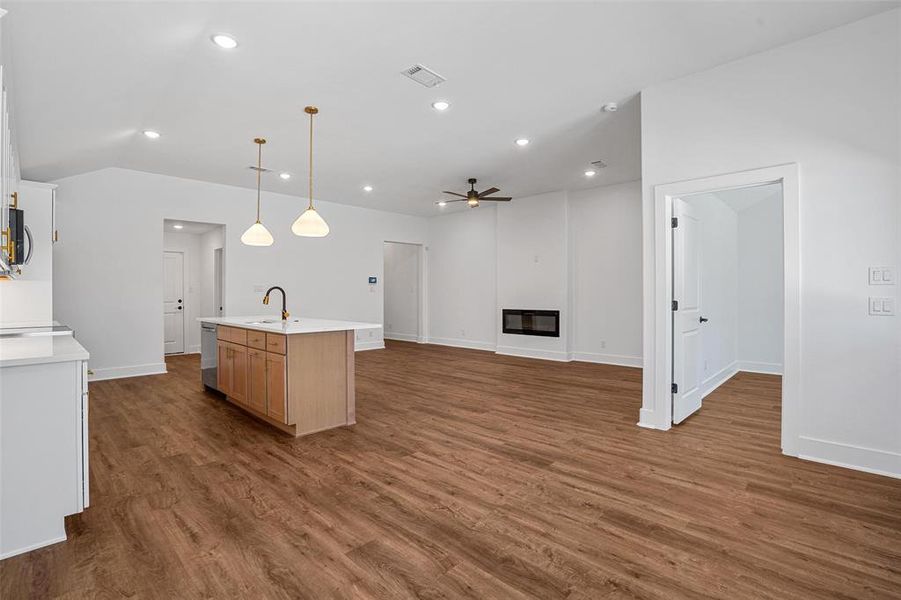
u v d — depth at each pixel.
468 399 4.75
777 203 6.14
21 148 4.01
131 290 5.91
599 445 3.34
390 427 3.79
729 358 6.02
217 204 6.71
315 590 1.71
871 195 2.74
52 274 4.91
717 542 2.03
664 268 3.61
